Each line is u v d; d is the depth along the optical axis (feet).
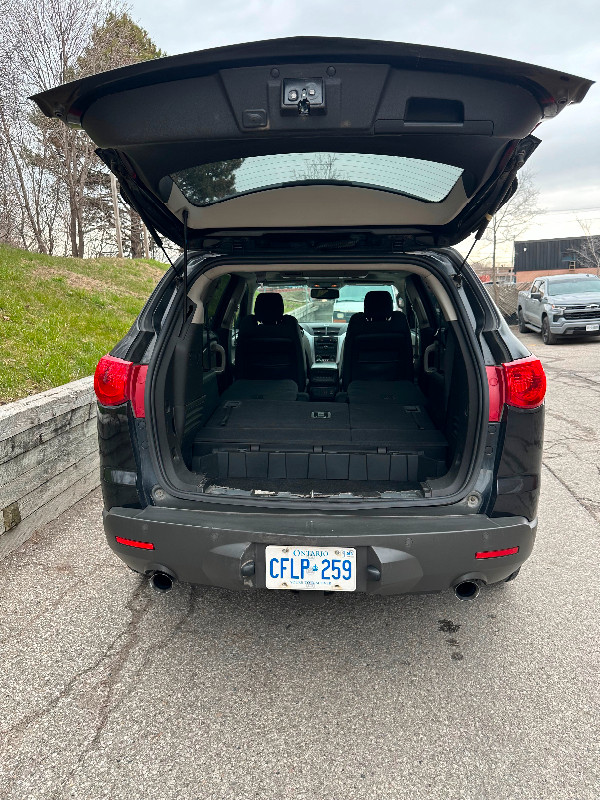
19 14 46.55
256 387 12.60
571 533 12.00
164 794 5.96
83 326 23.53
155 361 7.66
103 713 7.07
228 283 11.99
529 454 7.26
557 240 175.83
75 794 5.96
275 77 5.20
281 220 7.84
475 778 6.14
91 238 76.79
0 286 25.29
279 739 6.70
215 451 9.22
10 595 9.58
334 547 6.79
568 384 28.19
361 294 17.53
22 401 11.95
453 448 8.80
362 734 6.77
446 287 7.89
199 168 6.47
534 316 51.13
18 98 46.50
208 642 8.52
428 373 11.19
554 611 9.30
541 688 7.54
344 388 13.50
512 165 6.31
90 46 50.80
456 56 4.98
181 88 5.36
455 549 6.86
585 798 5.89
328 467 9.13
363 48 4.95
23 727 6.83
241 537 6.88
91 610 9.22
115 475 7.61
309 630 8.86
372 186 6.98
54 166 54.85
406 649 8.39
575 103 5.60
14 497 10.91
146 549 7.24
